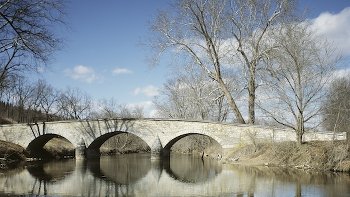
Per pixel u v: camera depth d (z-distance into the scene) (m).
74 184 26.83
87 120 52.00
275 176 28.66
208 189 24.22
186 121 46.84
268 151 37.75
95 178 30.48
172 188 25.06
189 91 62.06
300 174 29.20
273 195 21.30
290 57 33.31
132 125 49.88
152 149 48.03
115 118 50.81
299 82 33.19
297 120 34.12
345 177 27.20
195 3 42.56
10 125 54.50
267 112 34.53
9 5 18.48
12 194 22.28
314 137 36.38
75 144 52.25
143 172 35.31
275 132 39.41
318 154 32.22
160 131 48.41
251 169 33.78
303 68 33.03
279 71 33.59
